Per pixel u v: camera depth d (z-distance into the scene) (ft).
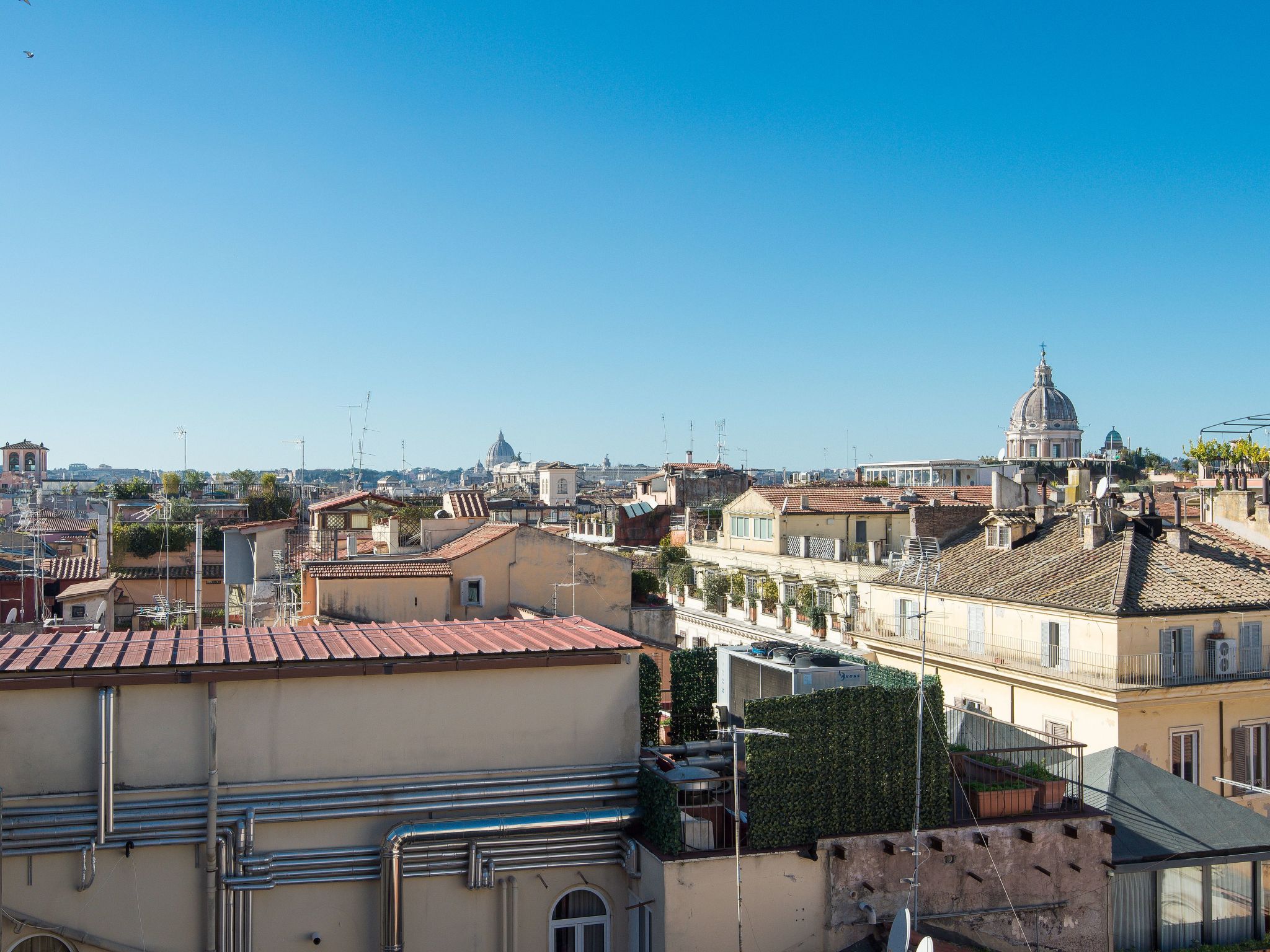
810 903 59.47
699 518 286.46
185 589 229.66
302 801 57.16
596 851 60.95
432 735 59.52
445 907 59.11
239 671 56.54
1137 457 526.16
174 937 55.67
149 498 327.26
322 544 194.39
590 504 492.54
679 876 56.75
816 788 60.59
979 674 132.16
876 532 224.53
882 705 62.34
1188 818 72.13
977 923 62.23
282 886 56.90
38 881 54.19
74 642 62.34
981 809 64.80
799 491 235.61
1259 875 70.08
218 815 56.18
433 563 120.57
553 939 60.64
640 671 72.59
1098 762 79.20
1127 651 112.27
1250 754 114.93
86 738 55.06
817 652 79.41
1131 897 67.41
